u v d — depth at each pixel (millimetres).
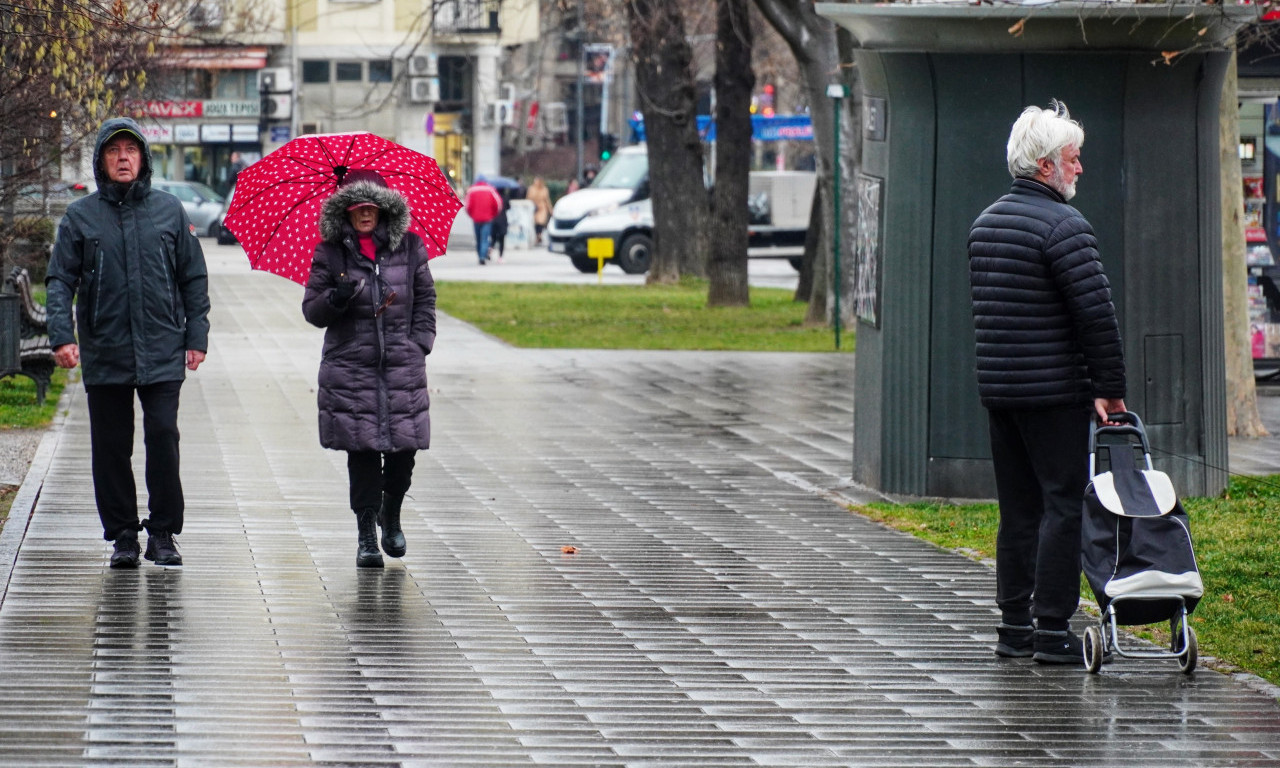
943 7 30438
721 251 85375
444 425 41531
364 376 24469
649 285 102562
